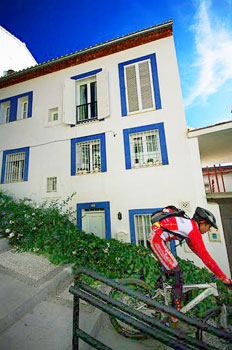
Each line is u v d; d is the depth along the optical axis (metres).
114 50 7.12
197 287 2.26
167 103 6.15
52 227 4.55
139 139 6.44
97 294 1.30
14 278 2.81
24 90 8.30
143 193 5.79
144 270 3.27
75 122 7.01
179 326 2.08
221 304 2.18
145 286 2.56
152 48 6.69
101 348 1.16
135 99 6.65
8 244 4.12
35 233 4.26
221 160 9.12
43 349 1.65
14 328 1.88
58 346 1.69
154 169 5.83
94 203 6.17
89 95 7.39
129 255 3.70
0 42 11.88
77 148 6.99
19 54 13.64
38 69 8.04
